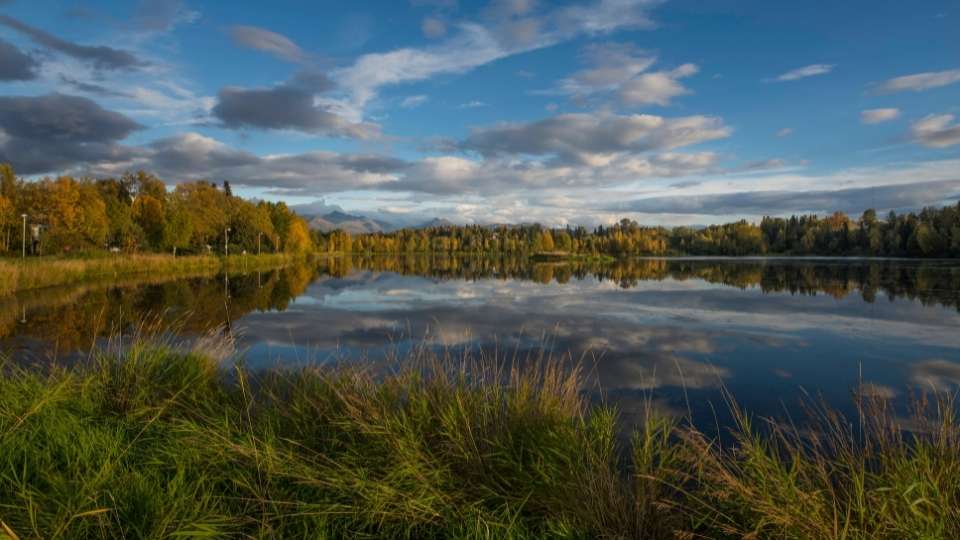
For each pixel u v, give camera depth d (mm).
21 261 26109
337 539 3248
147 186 64312
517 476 3859
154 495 3170
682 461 4090
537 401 4660
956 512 2992
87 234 40062
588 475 3592
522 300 22750
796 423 6652
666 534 3285
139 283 28172
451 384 5082
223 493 3494
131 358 5559
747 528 3217
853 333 13914
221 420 4520
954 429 3707
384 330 14062
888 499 3104
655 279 37625
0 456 3502
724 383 8820
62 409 4492
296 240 82125
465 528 3244
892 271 42156
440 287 30547
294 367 6453
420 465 3719
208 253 54750
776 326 15195
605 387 8422
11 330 12781
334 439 4219
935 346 12203
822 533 2939
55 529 2809
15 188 37656
